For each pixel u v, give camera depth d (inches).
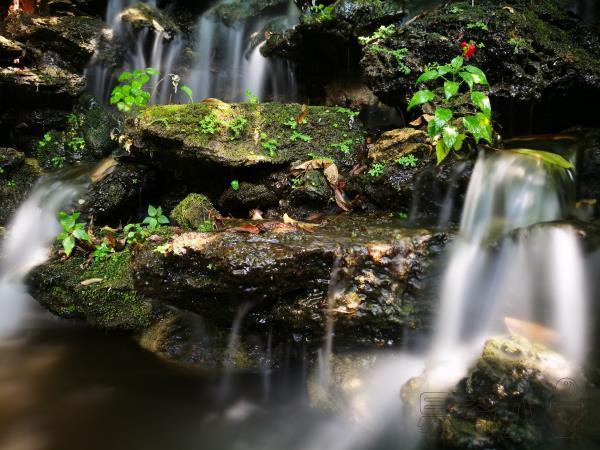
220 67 92.8
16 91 70.3
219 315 47.6
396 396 43.7
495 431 36.7
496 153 51.1
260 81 83.5
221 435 44.8
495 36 54.3
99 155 74.8
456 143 50.4
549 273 44.1
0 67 70.5
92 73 82.1
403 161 53.1
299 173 56.6
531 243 44.5
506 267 45.5
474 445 36.5
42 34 75.7
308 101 77.4
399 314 45.4
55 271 57.6
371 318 45.3
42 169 71.5
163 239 48.4
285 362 49.4
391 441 41.8
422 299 46.0
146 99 66.1
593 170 50.0
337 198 56.1
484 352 40.1
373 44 58.9
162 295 46.8
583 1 67.4
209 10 97.3
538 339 42.4
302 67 75.4
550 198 48.6
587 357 40.9
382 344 46.3
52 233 63.5
